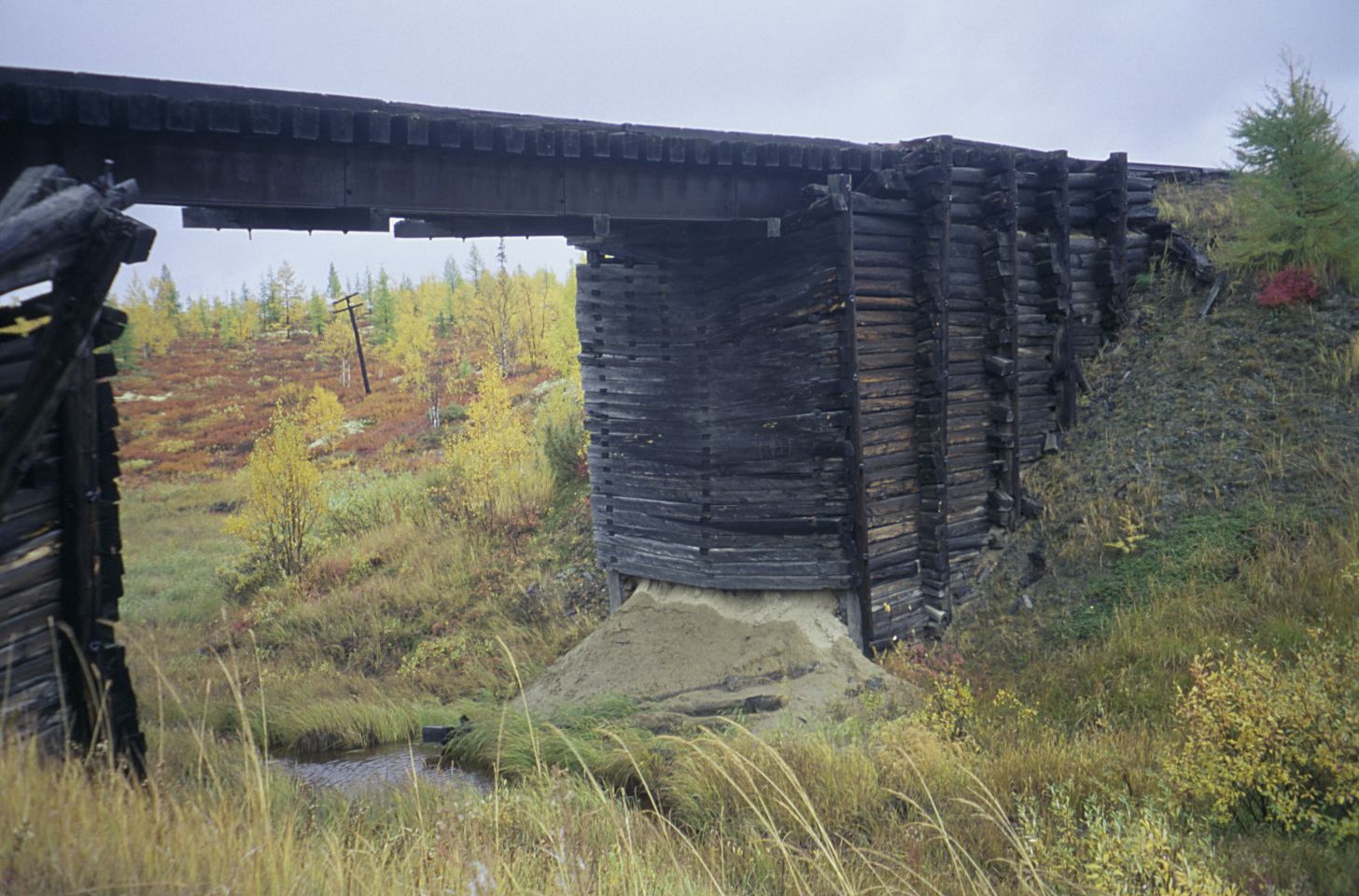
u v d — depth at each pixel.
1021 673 8.52
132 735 5.35
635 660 10.30
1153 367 11.78
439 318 65.44
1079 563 9.91
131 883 2.31
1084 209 12.34
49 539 4.95
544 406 21.70
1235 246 12.20
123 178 7.01
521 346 46.38
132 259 4.74
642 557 11.38
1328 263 11.48
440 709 10.95
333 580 16.45
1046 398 11.63
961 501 10.52
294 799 5.79
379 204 8.03
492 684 11.73
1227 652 7.21
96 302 4.65
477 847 3.59
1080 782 5.71
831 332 9.60
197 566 18.47
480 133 8.05
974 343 10.66
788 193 10.15
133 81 6.81
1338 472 9.09
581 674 10.54
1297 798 4.91
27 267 4.23
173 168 7.20
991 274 10.66
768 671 9.41
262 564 17.56
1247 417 10.42
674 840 5.52
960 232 10.45
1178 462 10.35
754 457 10.33
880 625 9.81
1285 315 11.41
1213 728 5.39
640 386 11.39
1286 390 10.48
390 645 13.66
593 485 11.98
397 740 10.24
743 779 6.49
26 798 2.58
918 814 5.74
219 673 11.98
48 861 2.38
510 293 53.00
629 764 7.77
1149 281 12.82
